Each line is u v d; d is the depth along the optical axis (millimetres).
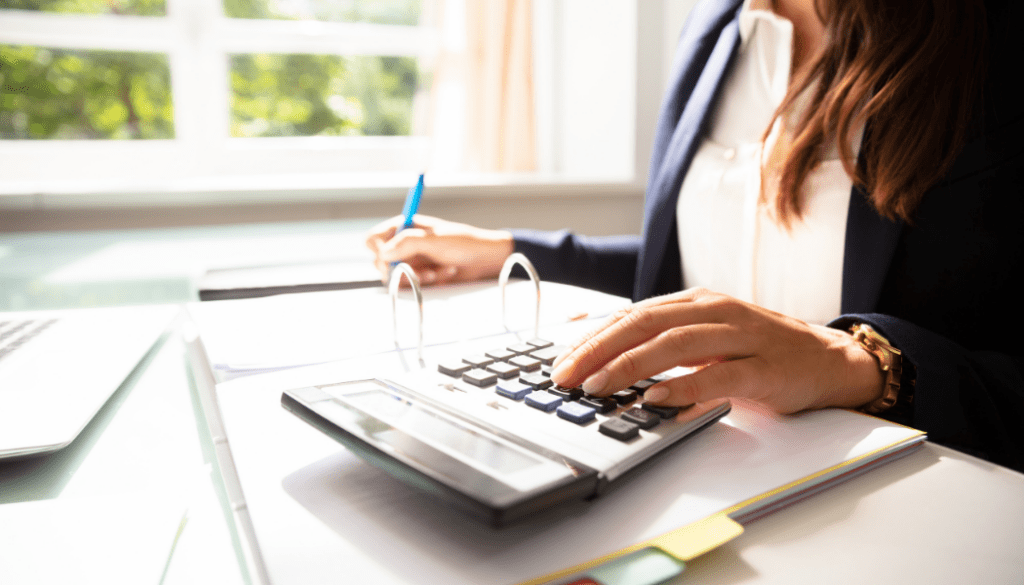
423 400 293
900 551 223
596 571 200
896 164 542
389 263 672
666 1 1416
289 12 1488
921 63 542
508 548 209
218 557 228
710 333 327
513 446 243
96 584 204
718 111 834
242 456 273
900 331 400
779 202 657
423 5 1561
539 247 782
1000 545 227
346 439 247
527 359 352
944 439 387
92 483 288
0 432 313
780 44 770
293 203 1208
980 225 537
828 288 672
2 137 1292
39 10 1286
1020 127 539
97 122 1366
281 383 364
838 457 279
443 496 207
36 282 822
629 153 1451
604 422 269
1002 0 564
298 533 215
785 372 325
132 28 1342
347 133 1585
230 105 1480
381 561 201
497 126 1514
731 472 262
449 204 1301
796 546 225
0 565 213
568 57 1601
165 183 1203
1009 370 437
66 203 1080
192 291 789
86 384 391
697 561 215
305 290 661
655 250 818
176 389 425
